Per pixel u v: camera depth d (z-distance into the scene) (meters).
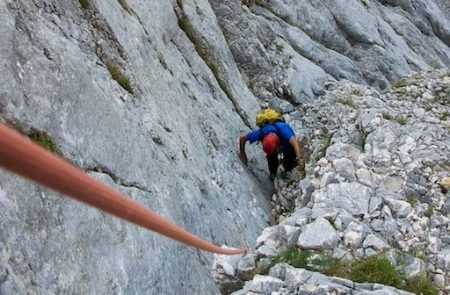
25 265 3.46
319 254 5.91
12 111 3.99
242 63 12.12
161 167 6.03
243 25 12.36
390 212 6.92
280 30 13.74
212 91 9.87
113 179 5.00
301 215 6.85
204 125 8.61
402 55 17.17
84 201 0.62
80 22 6.15
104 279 4.14
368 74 15.30
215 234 6.43
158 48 8.34
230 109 10.04
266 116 9.27
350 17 16.08
